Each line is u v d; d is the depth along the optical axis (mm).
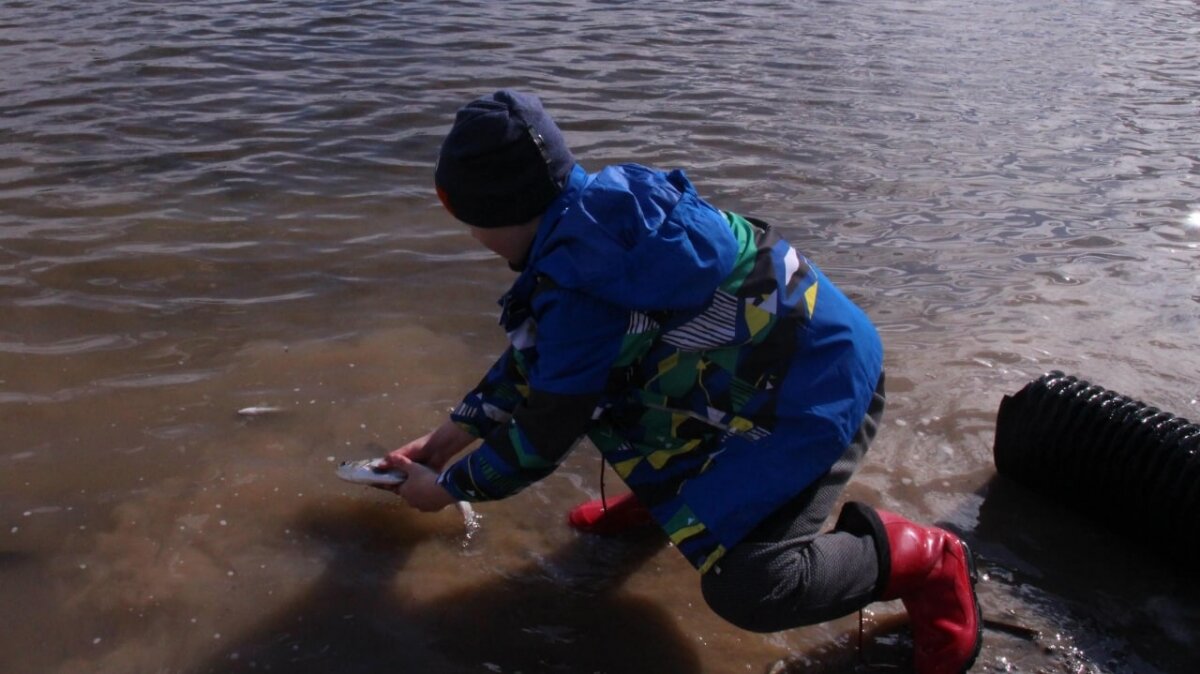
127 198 4715
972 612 2340
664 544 2779
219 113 5938
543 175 2076
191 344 3553
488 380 2602
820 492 2254
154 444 3016
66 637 2350
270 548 2664
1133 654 2441
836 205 5152
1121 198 5441
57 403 3178
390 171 5238
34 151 5219
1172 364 3672
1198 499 2631
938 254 4613
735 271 2172
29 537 2641
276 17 8211
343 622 2447
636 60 7645
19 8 8086
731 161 5684
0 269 3971
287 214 4656
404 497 2531
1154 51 9227
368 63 7094
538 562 2688
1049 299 4191
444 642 2412
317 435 3104
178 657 2316
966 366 3633
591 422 2211
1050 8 11234
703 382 2184
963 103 7148
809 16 9773
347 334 3678
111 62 6766
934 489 3010
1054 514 2930
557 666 2365
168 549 2631
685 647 2438
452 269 4215
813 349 2215
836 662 2408
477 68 7129
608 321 2102
